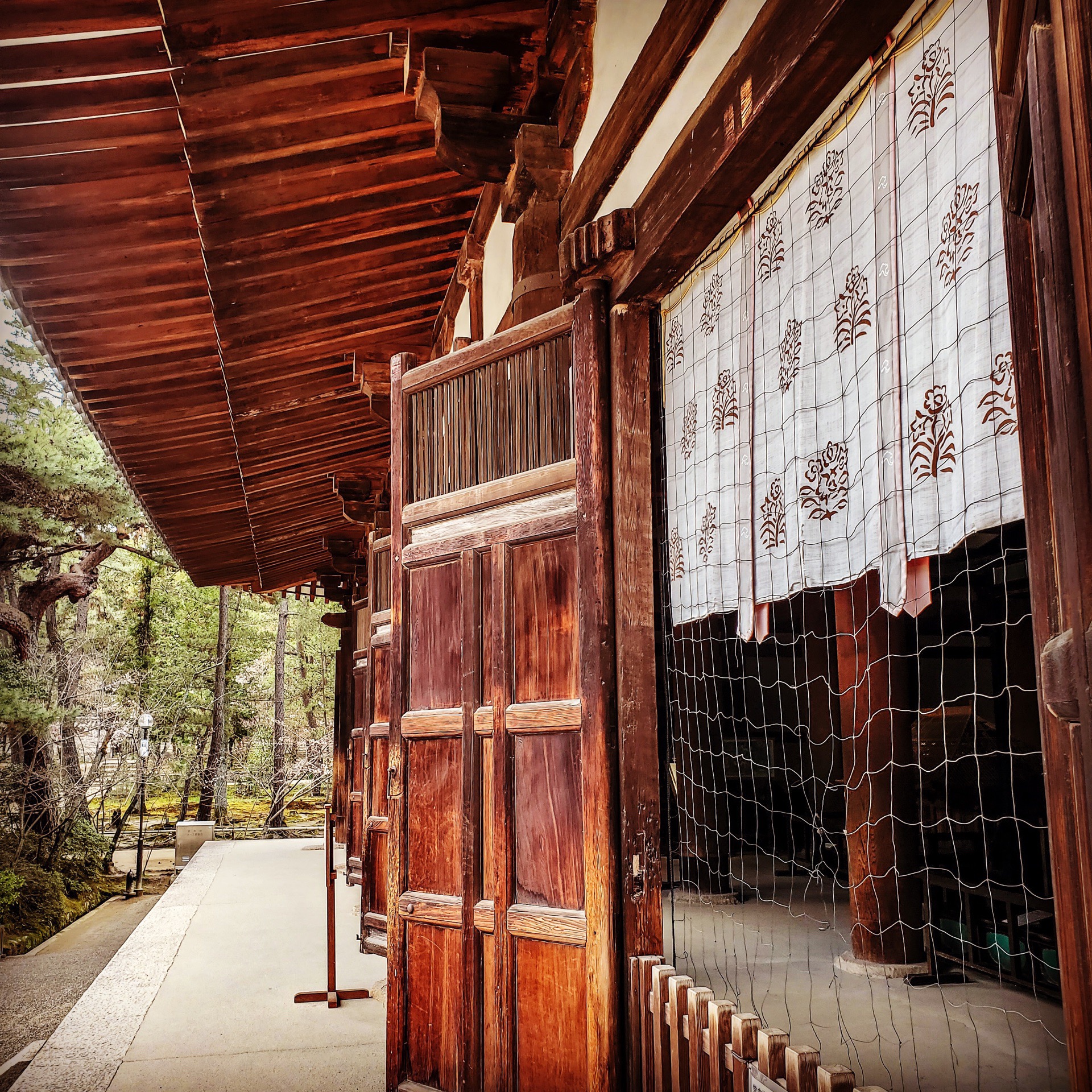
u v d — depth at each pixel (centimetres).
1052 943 433
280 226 442
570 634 317
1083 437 87
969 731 626
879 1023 387
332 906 563
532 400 345
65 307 461
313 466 832
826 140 224
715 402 289
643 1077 272
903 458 193
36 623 1947
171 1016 525
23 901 1534
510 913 316
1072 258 88
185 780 2605
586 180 348
